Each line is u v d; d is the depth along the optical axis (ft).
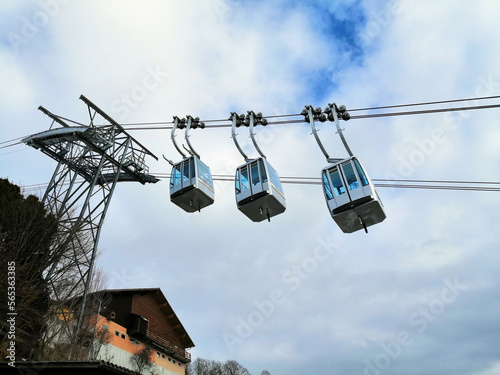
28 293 67.67
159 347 138.72
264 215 52.06
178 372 151.23
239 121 56.18
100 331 99.50
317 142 51.21
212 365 236.43
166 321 152.35
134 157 95.66
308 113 53.06
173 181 54.60
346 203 46.37
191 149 56.49
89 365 40.55
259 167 50.85
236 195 50.83
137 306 137.49
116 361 116.57
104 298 114.52
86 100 83.10
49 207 84.89
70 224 84.79
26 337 67.31
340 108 53.16
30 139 87.25
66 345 72.74
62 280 82.84
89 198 84.64
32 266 73.31
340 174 48.34
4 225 74.43
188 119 59.52
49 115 88.02
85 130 83.82
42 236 76.64
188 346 160.66
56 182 88.63
